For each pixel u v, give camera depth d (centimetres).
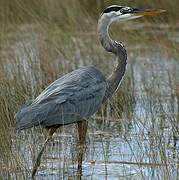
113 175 1143
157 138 1261
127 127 1423
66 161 1160
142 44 2228
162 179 1077
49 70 1655
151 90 1639
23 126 1098
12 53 1925
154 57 2078
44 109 1112
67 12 2377
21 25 2342
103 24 1288
